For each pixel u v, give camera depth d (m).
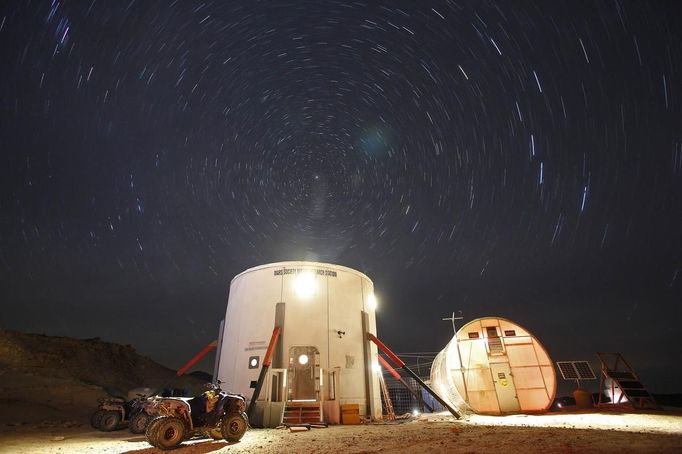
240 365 17.98
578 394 20.34
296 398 18.00
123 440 11.68
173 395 13.93
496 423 14.38
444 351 22.50
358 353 19.17
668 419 14.11
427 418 18.31
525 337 20.80
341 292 19.91
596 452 6.38
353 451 8.16
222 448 9.70
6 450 9.69
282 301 18.67
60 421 17.80
